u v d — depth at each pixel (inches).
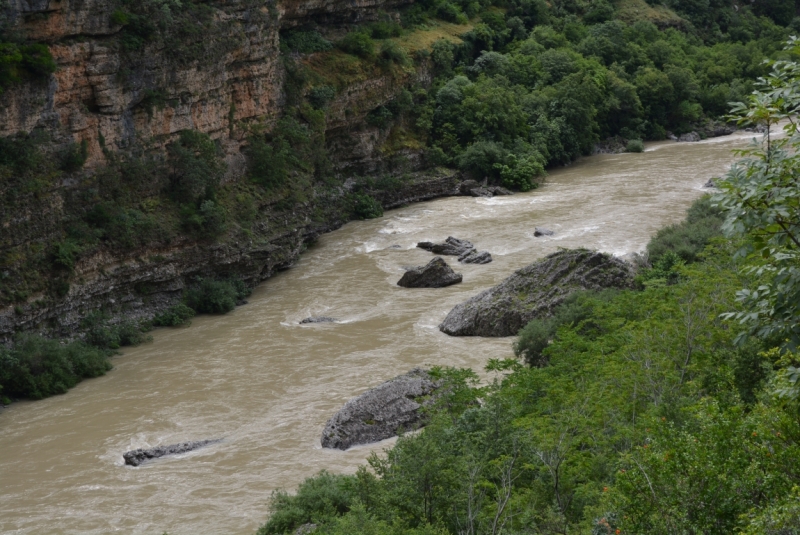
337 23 3238.2
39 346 1750.7
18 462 1403.8
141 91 2119.8
